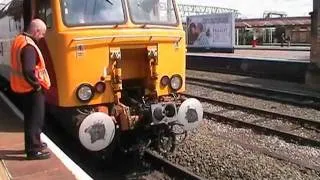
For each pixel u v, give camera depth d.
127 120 7.78
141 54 8.31
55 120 10.25
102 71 7.75
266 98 15.70
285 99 15.24
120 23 8.05
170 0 8.78
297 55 30.38
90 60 7.64
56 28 7.66
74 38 7.50
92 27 7.82
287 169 8.18
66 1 7.75
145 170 8.39
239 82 20.25
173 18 8.77
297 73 20.31
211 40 37.12
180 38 8.59
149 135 8.45
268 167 8.20
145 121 8.02
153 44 8.24
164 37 8.31
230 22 35.06
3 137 7.81
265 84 19.50
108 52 7.79
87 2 7.89
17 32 10.27
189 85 19.89
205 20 37.62
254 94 16.52
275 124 11.77
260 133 10.83
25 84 6.44
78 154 9.16
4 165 6.34
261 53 34.19
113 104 7.88
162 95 8.41
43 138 7.64
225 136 10.58
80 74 7.59
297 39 57.03
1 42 13.16
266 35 58.69
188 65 29.52
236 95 16.72
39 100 6.57
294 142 10.03
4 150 7.05
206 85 19.62
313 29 18.45
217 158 8.62
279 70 21.50
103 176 8.22
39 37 6.56
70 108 7.81
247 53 34.25
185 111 8.27
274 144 9.91
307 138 9.96
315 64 18.53
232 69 25.36
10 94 13.59
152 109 7.88
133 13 8.23
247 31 58.69
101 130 7.41
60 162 6.47
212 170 8.09
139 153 8.51
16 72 6.47
